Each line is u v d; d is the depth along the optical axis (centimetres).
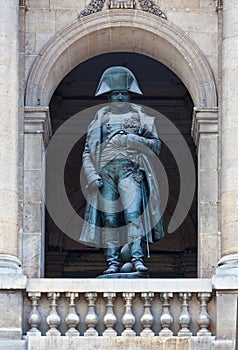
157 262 4228
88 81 4278
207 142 3183
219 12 3228
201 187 3169
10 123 3081
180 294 3011
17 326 2970
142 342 2973
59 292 3008
